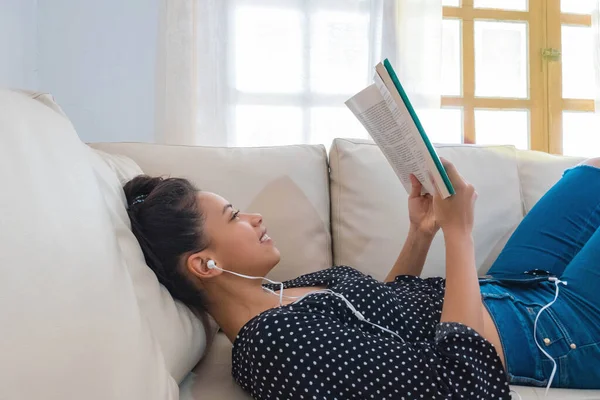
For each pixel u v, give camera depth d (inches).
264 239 40.7
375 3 91.3
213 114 87.0
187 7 83.8
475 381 31.5
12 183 24.5
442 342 33.1
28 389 21.5
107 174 39.9
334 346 31.8
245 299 39.7
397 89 33.7
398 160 42.4
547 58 105.3
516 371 39.8
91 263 27.2
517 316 41.4
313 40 91.7
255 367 32.7
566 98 106.6
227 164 57.0
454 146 64.1
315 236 57.2
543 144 105.7
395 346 32.5
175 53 83.6
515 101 104.7
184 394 35.9
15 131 26.7
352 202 58.8
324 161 61.6
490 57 104.5
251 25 90.9
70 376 23.3
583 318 41.0
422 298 41.5
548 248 51.8
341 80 92.3
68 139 31.4
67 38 87.4
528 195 65.1
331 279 43.9
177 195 39.2
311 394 31.0
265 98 91.4
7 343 21.4
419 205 47.7
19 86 78.0
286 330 32.4
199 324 40.0
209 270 38.3
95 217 29.7
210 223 38.7
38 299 23.1
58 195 27.2
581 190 52.9
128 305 28.8
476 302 35.6
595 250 43.1
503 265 54.1
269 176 57.2
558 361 39.6
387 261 56.7
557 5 105.6
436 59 91.4
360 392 31.2
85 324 25.0
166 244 38.3
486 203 61.0
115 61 88.7
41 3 86.4
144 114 89.7
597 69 99.8
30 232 24.1
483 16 103.6
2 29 71.2
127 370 26.3
